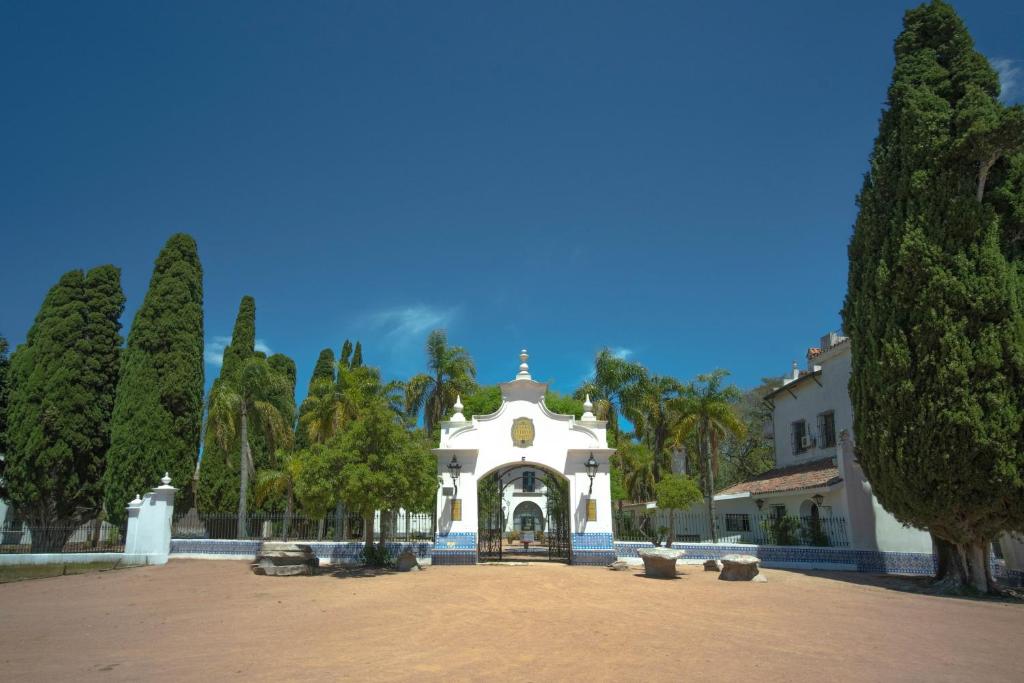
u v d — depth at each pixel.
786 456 32.97
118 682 7.75
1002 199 17.08
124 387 29.03
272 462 41.41
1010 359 15.32
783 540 24.77
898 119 18.42
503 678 7.86
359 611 13.15
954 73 17.78
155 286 30.83
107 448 28.92
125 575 19.53
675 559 18.53
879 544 21.69
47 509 26.88
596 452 22.22
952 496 15.70
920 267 16.48
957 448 15.46
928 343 16.19
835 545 22.70
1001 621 12.59
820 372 29.64
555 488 24.27
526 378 22.67
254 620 12.29
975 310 15.67
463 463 22.19
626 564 20.72
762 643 10.02
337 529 30.41
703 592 15.79
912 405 16.30
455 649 9.56
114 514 27.66
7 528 28.16
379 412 19.77
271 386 34.28
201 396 31.12
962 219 16.22
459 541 21.56
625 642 10.02
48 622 12.30
